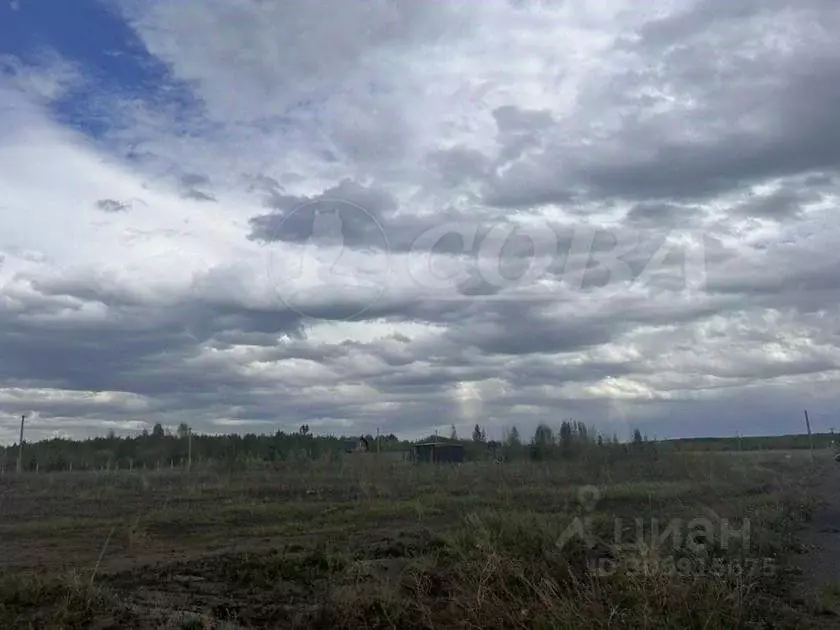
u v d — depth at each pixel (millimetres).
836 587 9430
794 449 54750
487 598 7980
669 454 28109
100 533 16719
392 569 10547
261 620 8641
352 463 35031
